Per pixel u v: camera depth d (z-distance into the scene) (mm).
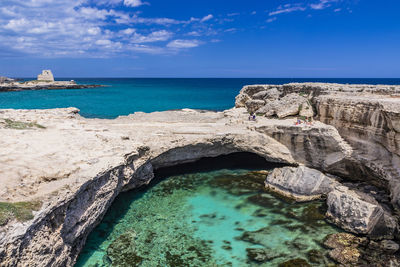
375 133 22547
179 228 18969
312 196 22781
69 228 14344
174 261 15820
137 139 25703
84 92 108812
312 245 17250
